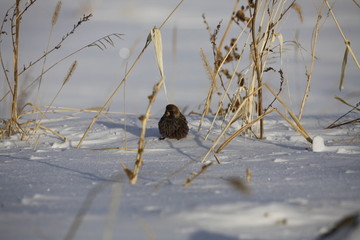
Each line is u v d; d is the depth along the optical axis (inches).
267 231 261.1
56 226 277.0
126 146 611.5
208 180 398.3
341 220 255.3
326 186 367.9
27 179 424.5
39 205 326.3
